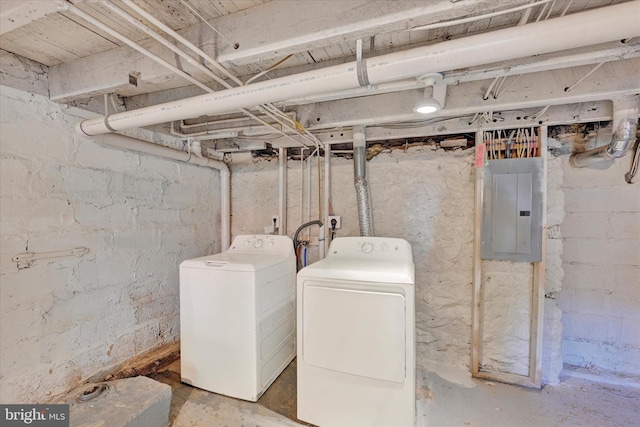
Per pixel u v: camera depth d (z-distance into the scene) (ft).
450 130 7.02
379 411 5.19
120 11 3.06
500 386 6.77
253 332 6.13
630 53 3.94
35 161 5.43
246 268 6.17
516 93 5.56
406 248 6.66
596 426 5.50
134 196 7.27
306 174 9.26
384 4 3.27
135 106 6.89
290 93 4.10
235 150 9.45
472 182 7.41
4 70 5.00
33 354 5.38
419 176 7.89
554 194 6.78
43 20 4.14
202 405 6.10
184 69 4.44
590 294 7.11
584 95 5.21
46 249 5.57
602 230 6.95
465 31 4.36
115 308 6.82
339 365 5.38
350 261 6.52
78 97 5.49
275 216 9.53
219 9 3.91
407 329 5.03
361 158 7.52
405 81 4.72
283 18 3.73
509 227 6.81
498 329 7.13
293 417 5.80
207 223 9.52
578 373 7.08
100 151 6.50
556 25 2.87
